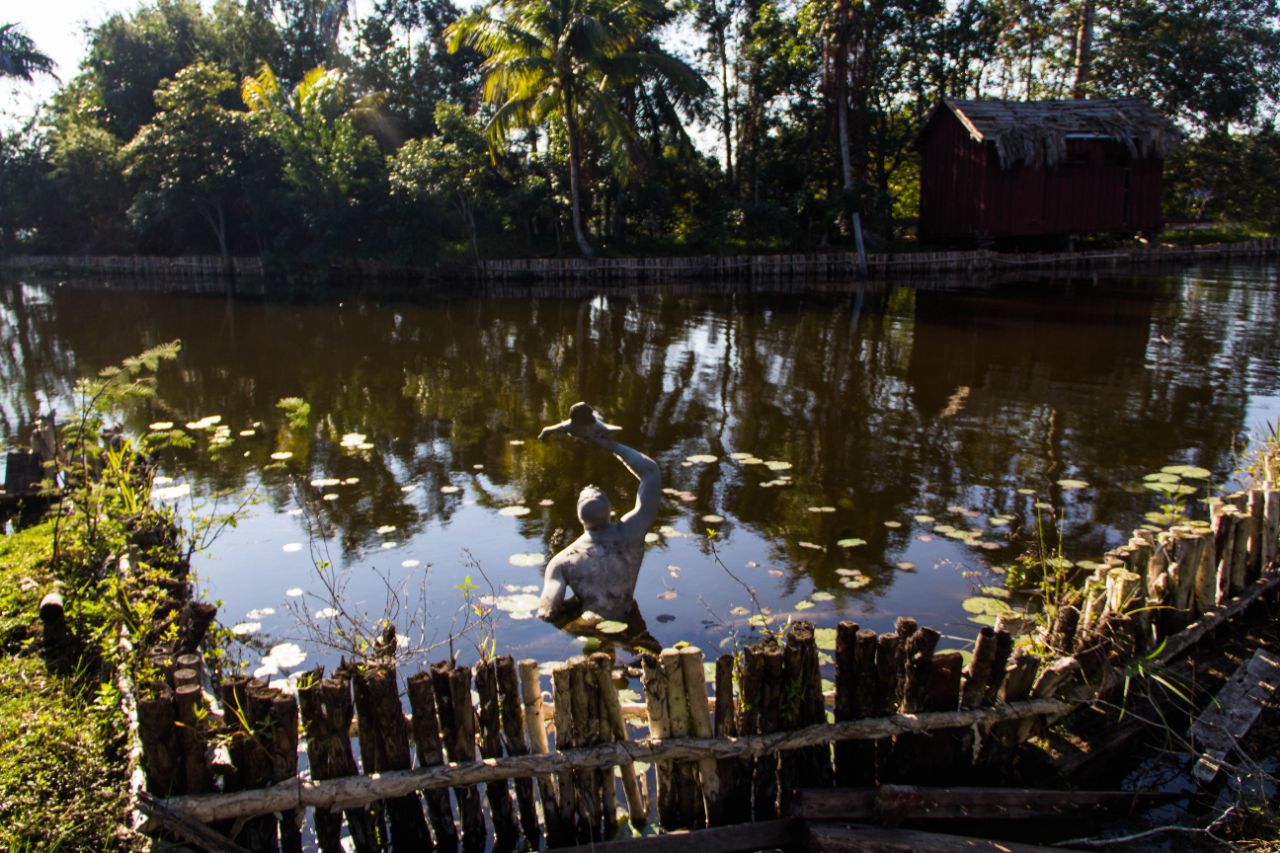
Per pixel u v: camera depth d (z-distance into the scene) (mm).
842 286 26703
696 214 35031
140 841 3125
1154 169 32250
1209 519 7082
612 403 11305
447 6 38125
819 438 9602
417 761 3424
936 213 33312
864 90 32594
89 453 6559
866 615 5453
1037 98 40562
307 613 5395
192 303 23500
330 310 21656
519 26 27094
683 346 15602
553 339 16562
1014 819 3625
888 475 8281
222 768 3283
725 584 5895
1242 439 9422
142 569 4762
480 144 30641
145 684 3559
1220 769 3838
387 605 5527
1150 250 33312
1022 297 22562
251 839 3281
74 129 35125
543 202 31531
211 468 8555
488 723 3430
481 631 5176
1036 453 8984
